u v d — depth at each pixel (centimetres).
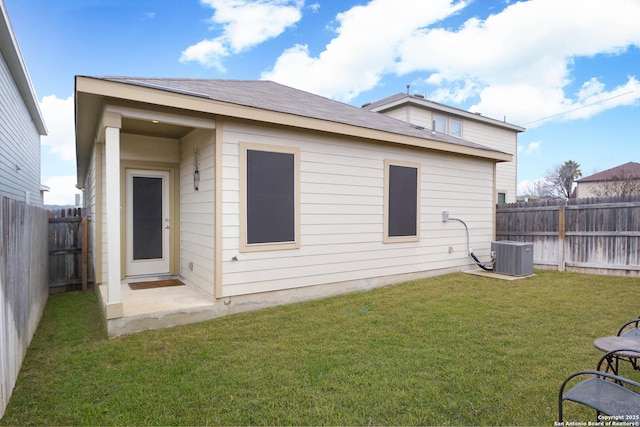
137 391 280
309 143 565
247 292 506
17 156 1047
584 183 2667
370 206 643
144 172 626
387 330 414
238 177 496
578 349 352
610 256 757
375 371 308
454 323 436
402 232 693
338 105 829
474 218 837
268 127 522
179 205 648
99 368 322
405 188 696
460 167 801
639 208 724
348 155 612
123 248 612
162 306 456
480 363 322
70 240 692
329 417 243
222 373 308
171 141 641
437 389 276
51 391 282
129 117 426
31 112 1238
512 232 906
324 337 392
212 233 492
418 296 579
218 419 243
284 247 539
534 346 361
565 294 586
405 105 1346
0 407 241
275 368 316
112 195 411
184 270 624
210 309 472
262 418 243
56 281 679
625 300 542
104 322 459
